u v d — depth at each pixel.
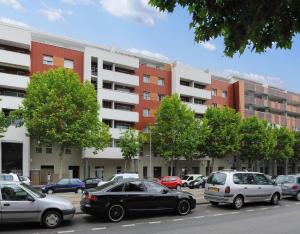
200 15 4.59
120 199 13.76
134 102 53.22
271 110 76.88
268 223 13.42
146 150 55.94
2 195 11.93
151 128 52.06
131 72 55.41
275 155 64.75
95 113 42.94
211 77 65.19
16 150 42.31
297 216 15.26
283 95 77.94
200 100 63.16
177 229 12.13
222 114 54.75
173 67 59.72
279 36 4.43
